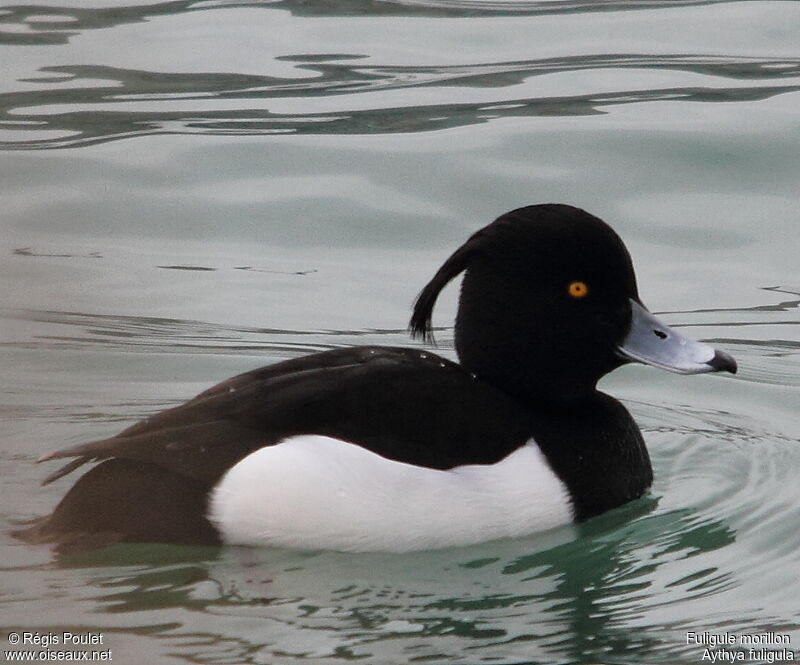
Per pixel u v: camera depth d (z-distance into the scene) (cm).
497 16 1661
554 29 1619
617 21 1634
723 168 1338
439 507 771
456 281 1252
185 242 1277
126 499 761
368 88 1488
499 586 766
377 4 1702
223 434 770
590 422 848
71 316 1152
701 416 1046
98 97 1477
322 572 758
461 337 853
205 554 759
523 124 1409
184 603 720
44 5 1703
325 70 1529
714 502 891
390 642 695
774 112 1404
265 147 1394
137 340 1114
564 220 838
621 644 708
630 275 853
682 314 1167
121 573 745
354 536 764
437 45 1586
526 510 795
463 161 1355
